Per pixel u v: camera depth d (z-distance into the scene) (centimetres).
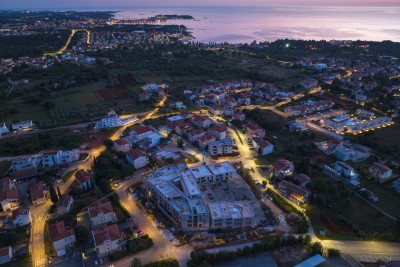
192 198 14675
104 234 12188
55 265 11738
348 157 19938
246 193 16112
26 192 16162
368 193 16175
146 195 16038
